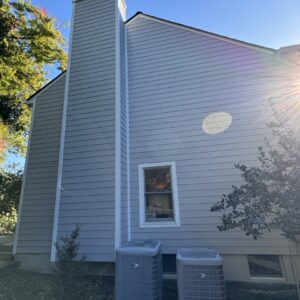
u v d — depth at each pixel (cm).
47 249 589
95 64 607
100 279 457
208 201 523
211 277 342
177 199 539
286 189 387
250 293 417
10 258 602
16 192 1004
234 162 532
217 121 564
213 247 497
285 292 418
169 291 445
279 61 562
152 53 651
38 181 661
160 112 603
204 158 550
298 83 541
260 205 390
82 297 384
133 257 379
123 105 596
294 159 396
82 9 669
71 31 655
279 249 468
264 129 534
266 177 393
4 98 1191
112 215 489
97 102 575
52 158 673
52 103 729
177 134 579
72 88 604
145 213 551
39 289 433
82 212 505
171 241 519
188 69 613
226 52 600
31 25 984
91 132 557
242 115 554
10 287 446
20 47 982
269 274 472
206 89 589
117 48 602
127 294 366
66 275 390
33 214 632
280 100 543
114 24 623
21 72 1074
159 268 401
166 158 570
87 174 529
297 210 361
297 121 524
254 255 482
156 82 626
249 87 566
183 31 644
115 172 515
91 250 476
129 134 605
